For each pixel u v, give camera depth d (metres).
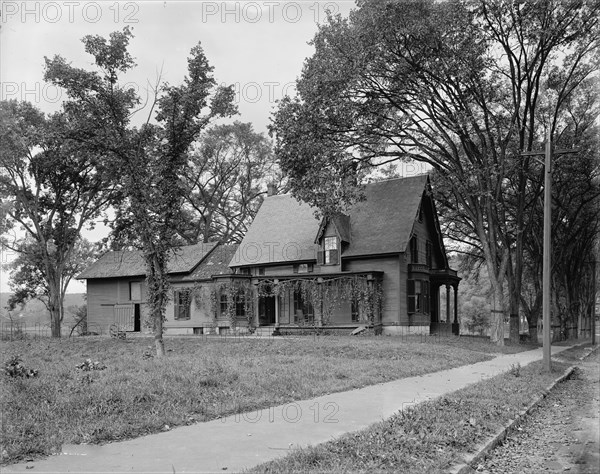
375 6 24.28
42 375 12.92
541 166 31.42
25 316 60.19
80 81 21.20
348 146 28.17
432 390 11.66
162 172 22.92
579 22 26.06
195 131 22.98
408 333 33.19
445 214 40.62
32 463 6.17
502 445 7.91
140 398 9.38
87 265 51.03
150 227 22.53
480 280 82.44
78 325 49.72
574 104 31.88
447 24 25.06
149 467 6.00
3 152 32.47
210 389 10.56
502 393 11.41
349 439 7.09
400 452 6.55
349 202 27.89
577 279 47.78
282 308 37.94
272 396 10.33
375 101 27.92
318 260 35.59
